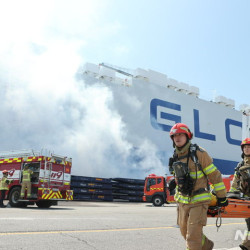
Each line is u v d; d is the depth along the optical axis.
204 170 3.14
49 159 13.79
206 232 6.98
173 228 7.32
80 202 24.47
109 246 4.86
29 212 10.46
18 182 13.92
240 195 4.25
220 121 50.56
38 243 4.80
